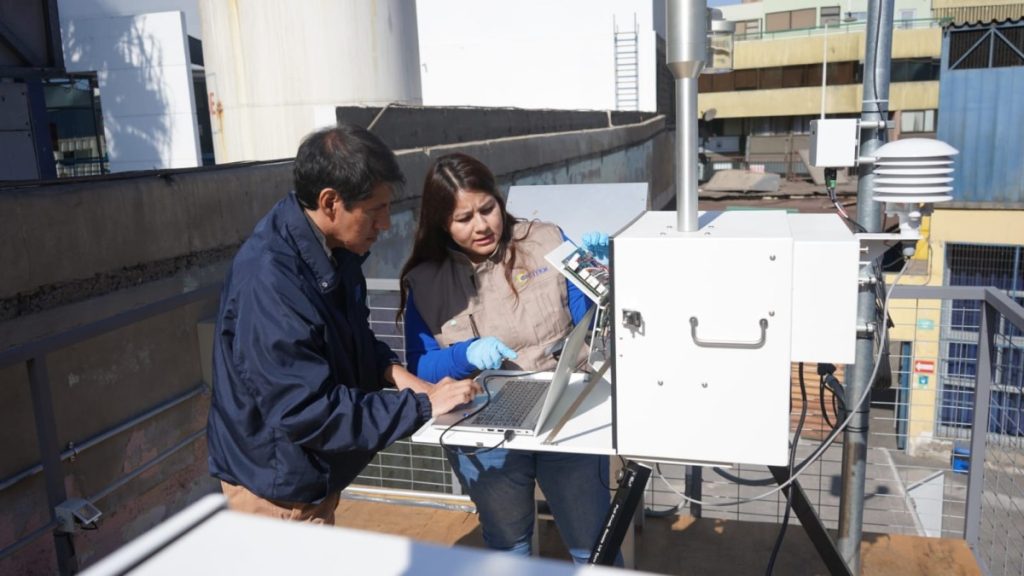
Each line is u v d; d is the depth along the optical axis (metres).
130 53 15.59
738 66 37.44
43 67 6.29
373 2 6.89
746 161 38.19
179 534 0.75
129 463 3.06
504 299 2.17
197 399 3.41
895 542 3.03
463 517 3.28
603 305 1.86
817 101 36.41
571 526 2.15
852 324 1.56
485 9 20.55
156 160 15.90
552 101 20.64
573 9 20.20
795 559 2.97
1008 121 14.87
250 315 1.62
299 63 6.78
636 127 16.86
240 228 4.29
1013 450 2.86
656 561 2.99
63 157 17.11
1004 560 2.87
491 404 1.94
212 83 7.11
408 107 6.31
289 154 6.89
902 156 1.87
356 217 1.68
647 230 1.66
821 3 44.56
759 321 1.54
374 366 2.00
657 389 1.61
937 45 30.48
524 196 3.27
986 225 14.91
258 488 1.73
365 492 3.48
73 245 3.16
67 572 2.33
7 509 2.58
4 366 2.09
